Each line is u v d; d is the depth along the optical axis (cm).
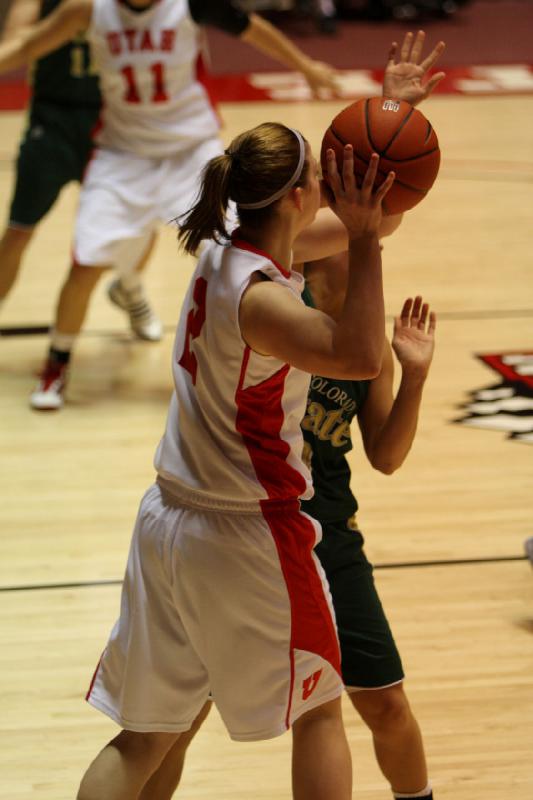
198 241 561
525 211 2145
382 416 654
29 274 1838
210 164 554
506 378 1430
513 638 909
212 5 1308
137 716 576
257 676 562
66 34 1317
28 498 1159
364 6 4169
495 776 749
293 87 3161
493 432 1291
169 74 1308
